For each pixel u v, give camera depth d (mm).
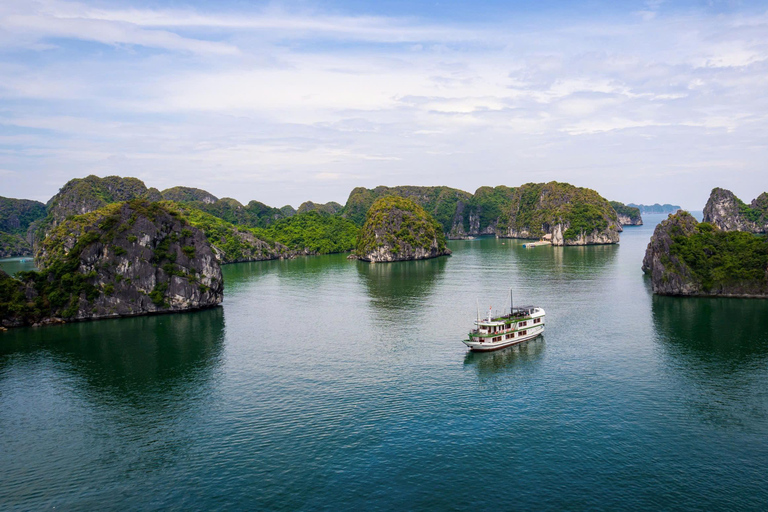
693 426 72312
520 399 83312
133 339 127750
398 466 63438
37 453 69438
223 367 103438
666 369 94938
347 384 91875
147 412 81625
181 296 161750
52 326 144500
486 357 105875
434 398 84500
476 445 68312
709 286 162500
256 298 187500
